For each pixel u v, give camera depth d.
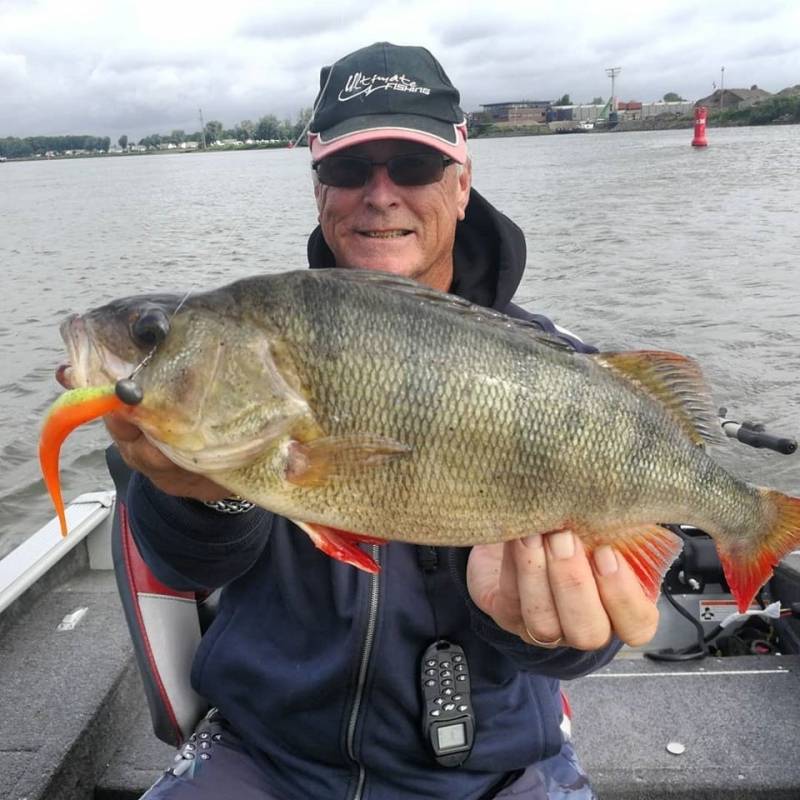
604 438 0.59
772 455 2.23
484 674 0.72
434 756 0.69
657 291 4.20
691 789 0.86
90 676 0.97
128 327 0.55
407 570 0.70
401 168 0.83
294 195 12.91
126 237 8.04
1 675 0.98
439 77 0.87
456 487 0.55
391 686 0.69
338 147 0.83
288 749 0.73
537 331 0.59
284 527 0.73
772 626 1.16
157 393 0.54
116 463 0.76
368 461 0.54
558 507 0.58
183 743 0.80
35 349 3.54
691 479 0.63
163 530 0.65
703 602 1.17
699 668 1.06
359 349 0.54
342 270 0.58
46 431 0.51
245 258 6.21
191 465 0.55
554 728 0.74
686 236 6.05
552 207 8.48
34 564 1.12
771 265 4.73
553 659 0.65
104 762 0.92
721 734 0.94
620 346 3.23
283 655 0.72
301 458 0.54
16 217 11.57
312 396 0.54
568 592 0.56
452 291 0.94
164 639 0.79
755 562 0.67
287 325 0.55
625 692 1.02
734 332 3.34
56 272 5.95
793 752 0.90
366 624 0.69
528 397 0.56
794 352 3.02
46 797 0.81
